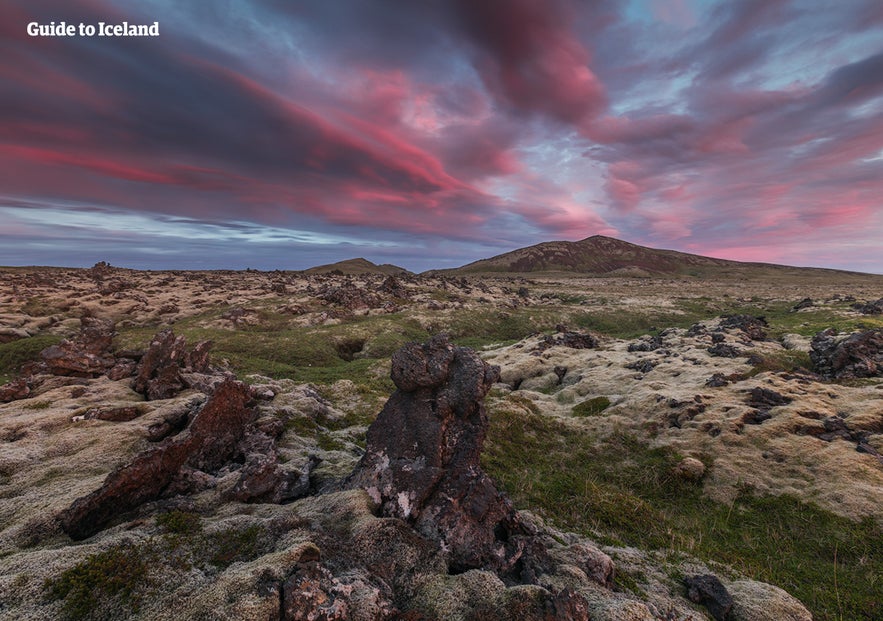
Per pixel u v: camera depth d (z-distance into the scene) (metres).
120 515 15.40
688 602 15.85
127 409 27.31
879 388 34.94
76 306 90.81
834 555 20.30
